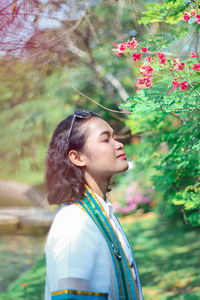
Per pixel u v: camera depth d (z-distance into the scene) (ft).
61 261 3.84
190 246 23.72
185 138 7.89
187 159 8.40
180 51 8.76
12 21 7.58
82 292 3.76
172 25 9.43
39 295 18.16
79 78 19.38
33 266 23.59
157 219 32.55
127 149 15.21
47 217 35.99
